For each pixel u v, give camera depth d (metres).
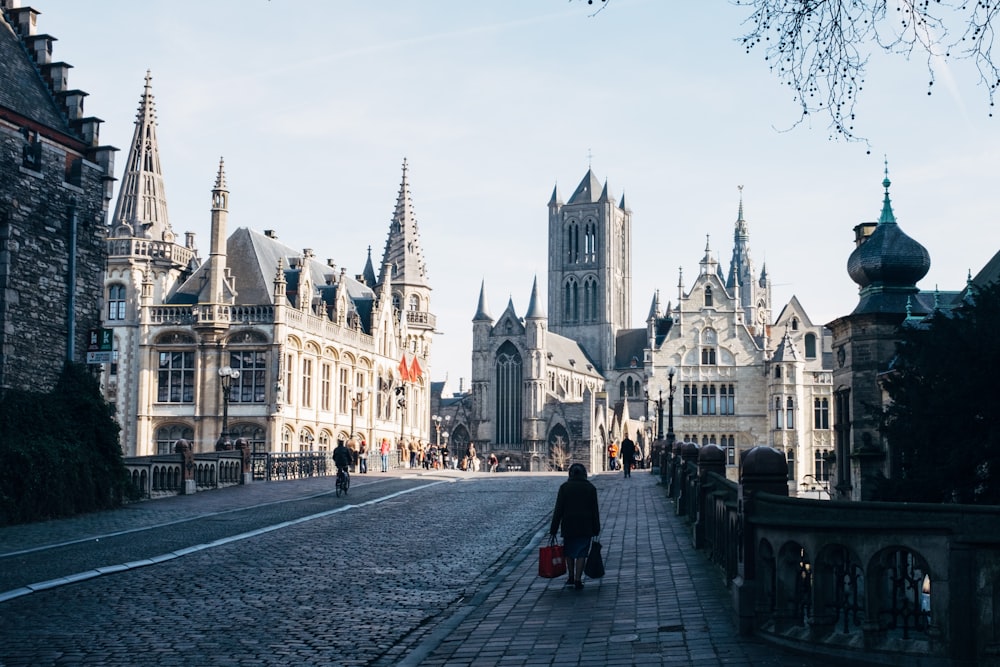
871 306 48.06
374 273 122.44
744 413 114.25
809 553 12.30
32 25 39.97
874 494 31.58
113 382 80.38
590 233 188.75
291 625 16.09
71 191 37.34
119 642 14.68
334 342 84.31
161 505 36.59
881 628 11.41
